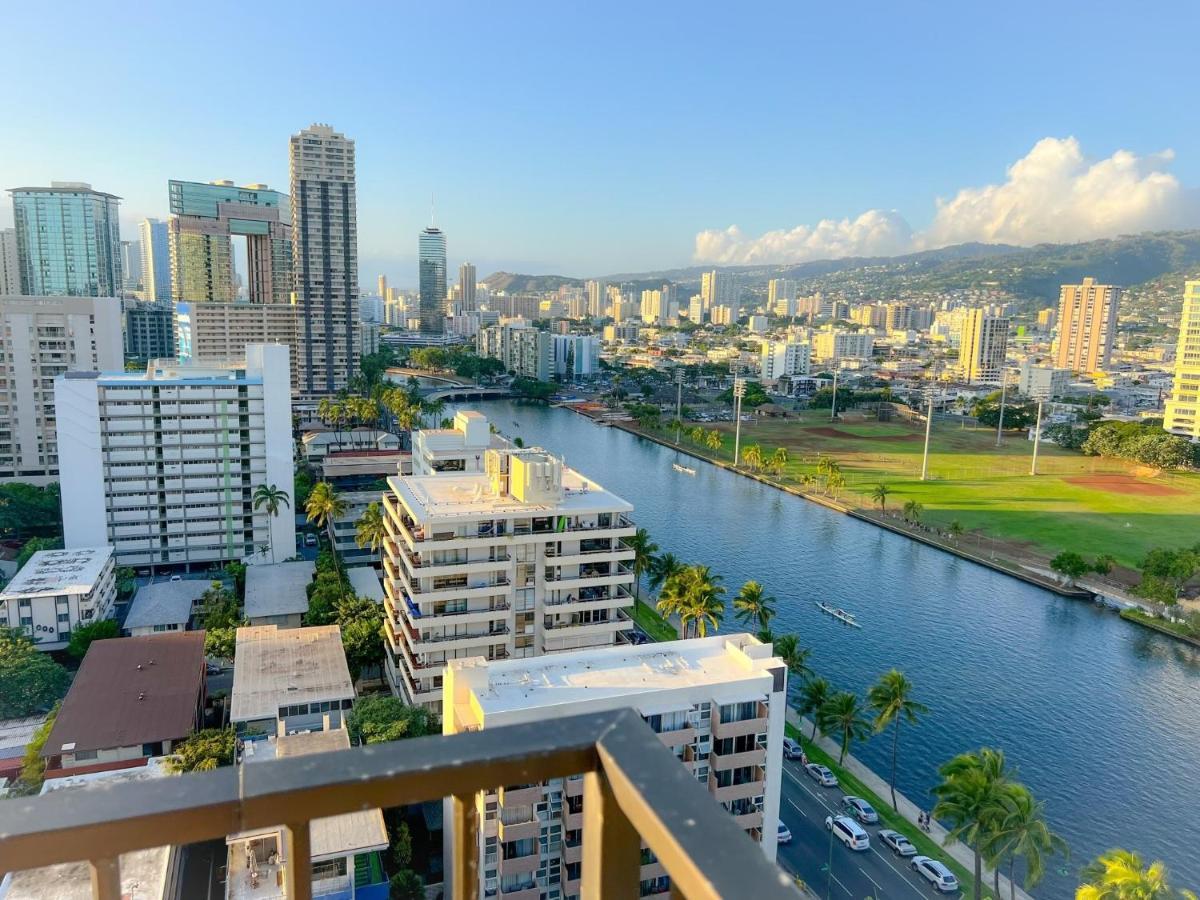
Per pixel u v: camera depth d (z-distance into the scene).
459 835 6.25
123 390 126.44
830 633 120.69
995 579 146.62
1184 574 135.00
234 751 70.81
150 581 128.38
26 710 86.31
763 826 61.84
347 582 116.44
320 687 81.25
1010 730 95.38
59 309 168.25
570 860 55.00
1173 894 62.97
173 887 58.41
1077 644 119.19
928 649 116.38
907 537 169.75
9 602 100.75
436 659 81.06
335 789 5.84
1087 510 192.00
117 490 128.75
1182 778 86.69
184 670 85.00
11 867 5.36
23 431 165.75
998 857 59.34
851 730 83.56
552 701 57.19
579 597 85.38
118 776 66.69
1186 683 107.69
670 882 5.32
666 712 58.31
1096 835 78.06
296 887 5.91
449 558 81.00
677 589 102.75
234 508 133.38
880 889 69.00
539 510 84.25
